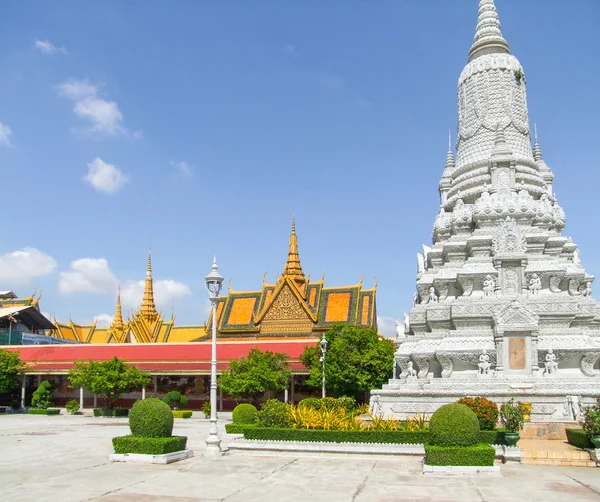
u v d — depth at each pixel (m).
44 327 92.00
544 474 21.81
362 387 53.09
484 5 49.88
